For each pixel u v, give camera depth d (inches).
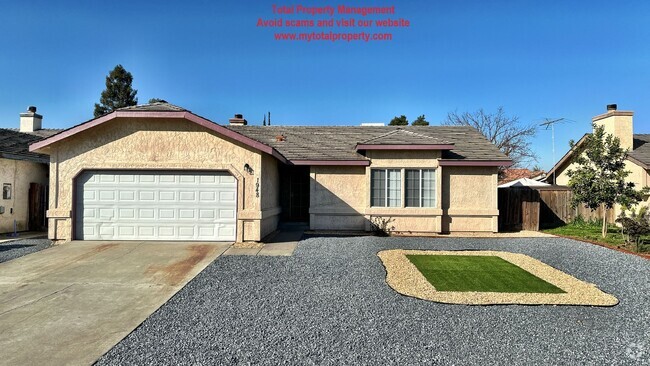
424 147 528.1
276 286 274.2
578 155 524.1
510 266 343.3
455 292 264.5
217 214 438.6
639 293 266.1
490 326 206.4
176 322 209.0
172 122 435.8
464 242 472.7
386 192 544.1
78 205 438.3
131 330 198.8
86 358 167.8
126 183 439.5
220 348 176.6
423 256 384.8
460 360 167.8
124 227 438.9
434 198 539.2
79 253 376.8
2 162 515.8
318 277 297.0
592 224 642.2
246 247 410.0
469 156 556.1
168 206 439.2
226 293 258.8
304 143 636.7
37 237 486.9
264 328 200.2
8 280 291.7
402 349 177.3
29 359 167.2
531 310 231.9
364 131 706.2
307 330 197.8
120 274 308.2
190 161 433.7
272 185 522.6
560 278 303.0
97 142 434.3
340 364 162.6
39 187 575.8
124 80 1685.5
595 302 244.5
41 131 840.9
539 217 595.5
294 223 634.2
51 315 221.3
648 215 465.4
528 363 166.1
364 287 273.1
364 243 444.8
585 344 185.5
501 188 600.7
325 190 557.3
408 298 251.0
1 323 209.3
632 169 636.7
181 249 395.9
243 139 428.5
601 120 700.0
